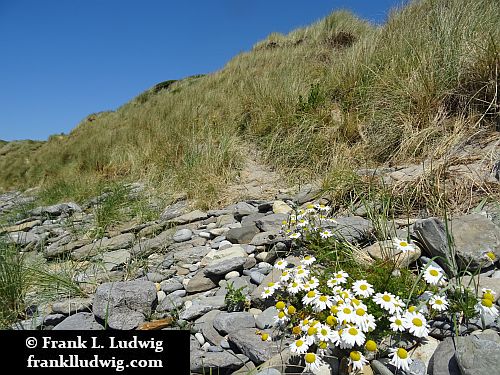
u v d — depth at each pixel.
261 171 4.52
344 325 1.42
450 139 3.06
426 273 1.56
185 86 12.45
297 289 1.66
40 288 2.48
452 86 3.49
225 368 1.63
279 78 6.55
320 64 7.05
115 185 5.31
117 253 2.98
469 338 1.31
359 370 1.39
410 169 2.98
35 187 9.34
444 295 1.56
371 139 3.78
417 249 1.95
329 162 3.88
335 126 4.27
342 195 2.96
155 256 2.95
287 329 1.67
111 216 4.01
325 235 2.15
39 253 3.38
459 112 3.32
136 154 6.36
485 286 1.63
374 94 4.22
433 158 3.00
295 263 2.20
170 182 4.89
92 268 2.77
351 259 2.00
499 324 1.44
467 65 3.41
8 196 9.36
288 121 4.82
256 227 2.93
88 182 6.29
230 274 2.34
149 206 4.23
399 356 1.31
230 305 2.04
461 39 3.74
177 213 3.93
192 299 2.24
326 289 1.68
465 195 2.46
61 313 2.19
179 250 2.98
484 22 3.91
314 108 4.82
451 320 1.51
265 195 3.89
